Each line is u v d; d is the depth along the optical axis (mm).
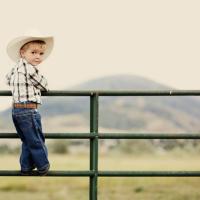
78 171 10023
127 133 10102
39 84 9578
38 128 9523
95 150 10086
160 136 10117
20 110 9469
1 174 9805
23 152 9719
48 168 9586
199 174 10188
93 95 10070
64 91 9953
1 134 9898
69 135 10000
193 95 10195
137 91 10086
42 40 9648
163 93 10117
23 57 9648
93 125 10086
